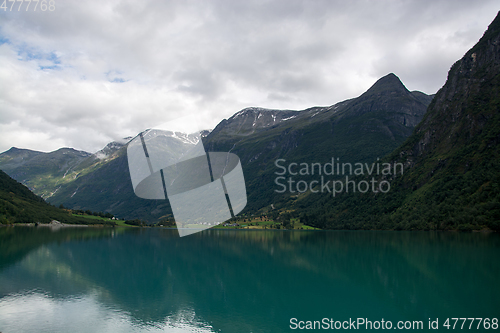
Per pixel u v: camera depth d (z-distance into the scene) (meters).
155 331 27.53
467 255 69.69
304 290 42.16
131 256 67.75
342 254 76.81
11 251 69.25
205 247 88.62
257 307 34.56
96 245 87.00
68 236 114.25
